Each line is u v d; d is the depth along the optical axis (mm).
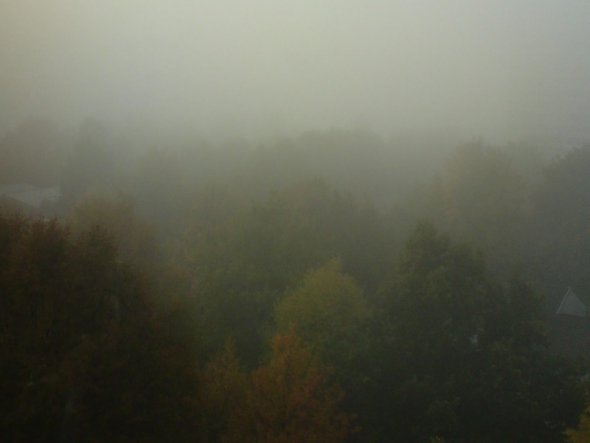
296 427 14750
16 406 9727
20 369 10219
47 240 12070
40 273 11422
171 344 12312
